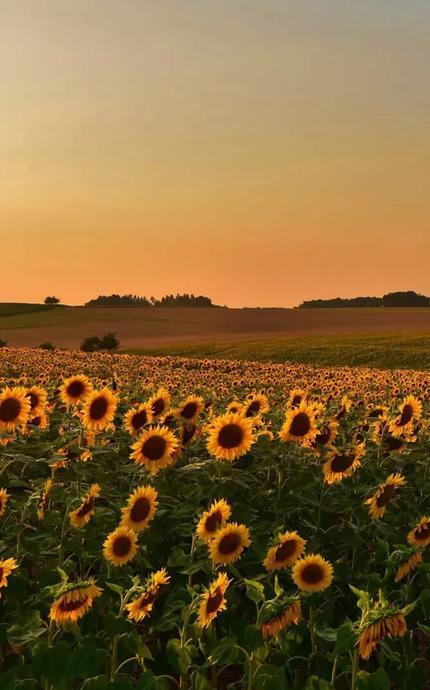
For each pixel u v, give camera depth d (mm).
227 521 6316
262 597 4586
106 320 131500
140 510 5441
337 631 4457
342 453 6832
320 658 4988
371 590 5645
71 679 4348
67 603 4305
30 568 6188
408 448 8359
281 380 25828
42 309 151750
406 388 22312
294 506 6660
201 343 90375
